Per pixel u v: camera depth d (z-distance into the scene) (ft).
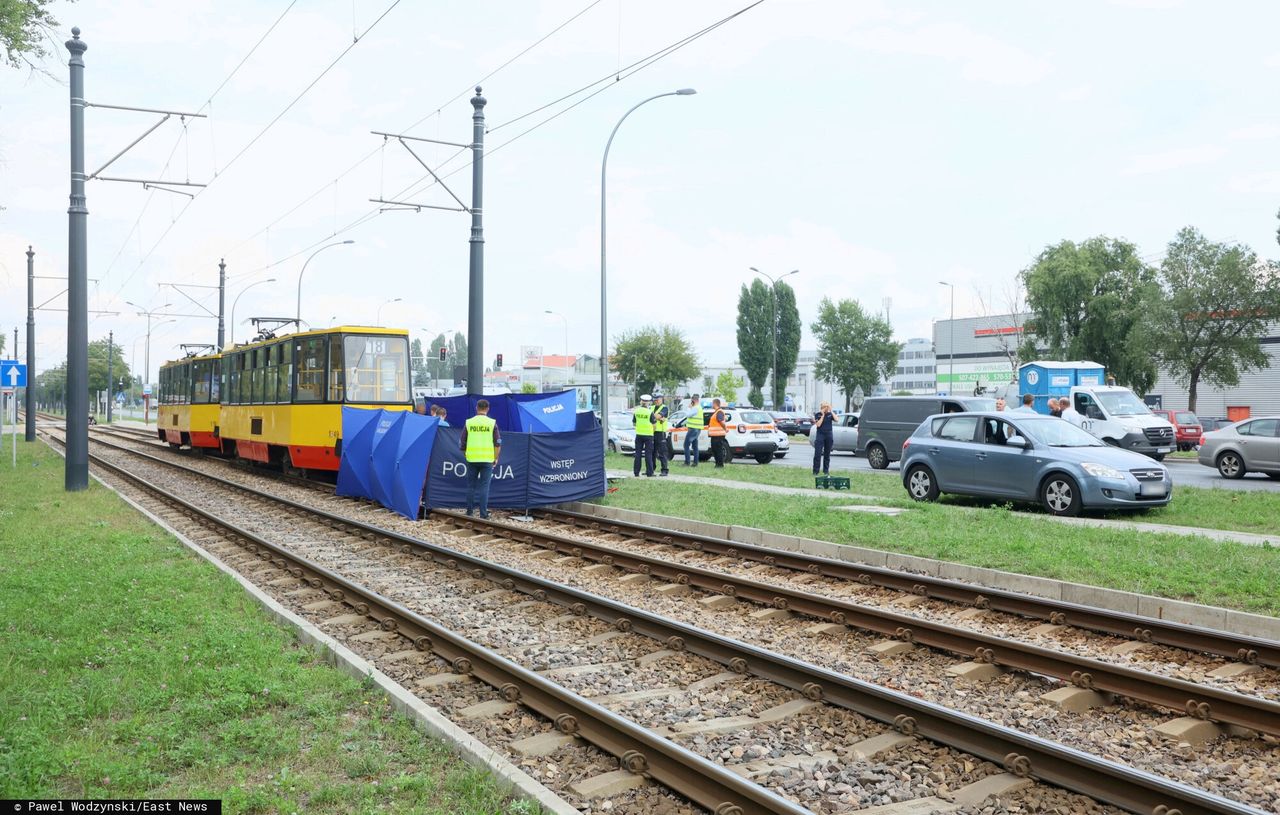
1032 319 212.84
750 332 278.46
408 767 17.48
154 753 17.85
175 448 140.05
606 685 23.20
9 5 60.03
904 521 47.32
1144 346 177.78
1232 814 14.49
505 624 29.81
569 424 66.39
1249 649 24.81
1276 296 167.73
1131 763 18.17
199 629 27.17
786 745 19.10
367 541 47.39
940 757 18.26
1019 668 23.97
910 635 26.81
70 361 71.20
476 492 58.34
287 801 15.76
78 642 25.40
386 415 63.16
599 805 16.49
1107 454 51.49
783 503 56.80
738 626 29.55
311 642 26.09
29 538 44.80
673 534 46.47
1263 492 61.52
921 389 433.07
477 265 75.61
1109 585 33.01
